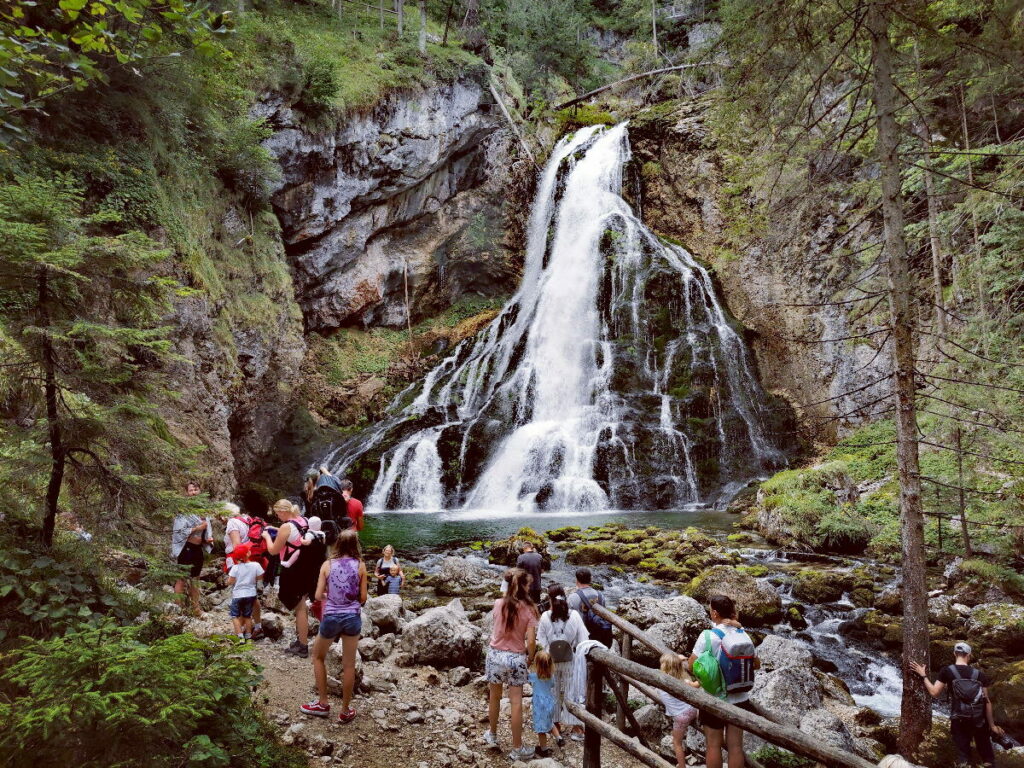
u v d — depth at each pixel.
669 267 31.58
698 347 29.06
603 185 37.00
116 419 5.22
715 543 16.44
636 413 27.30
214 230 21.08
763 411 28.41
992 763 6.50
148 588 5.09
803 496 17.92
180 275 17.12
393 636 8.33
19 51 4.43
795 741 3.41
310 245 30.33
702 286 31.05
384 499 25.27
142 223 15.77
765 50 8.30
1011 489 12.74
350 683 5.89
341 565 5.95
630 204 36.25
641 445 25.73
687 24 46.16
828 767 3.27
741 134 9.58
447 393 30.80
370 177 31.20
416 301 35.75
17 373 4.97
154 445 5.43
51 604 4.40
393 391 31.55
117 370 5.34
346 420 30.11
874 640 10.53
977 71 8.95
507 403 29.22
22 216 4.90
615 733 4.88
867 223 23.03
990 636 10.17
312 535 7.34
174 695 3.70
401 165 32.19
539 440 26.31
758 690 7.26
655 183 36.41
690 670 5.56
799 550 16.42
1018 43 8.03
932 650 9.86
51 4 5.51
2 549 4.54
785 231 10.79
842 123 9.98
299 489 25.31
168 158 17.72
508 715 6.83
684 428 26.67
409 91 32.25
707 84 40.16
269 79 25.64
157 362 14.52
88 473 5.15
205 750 3.69
